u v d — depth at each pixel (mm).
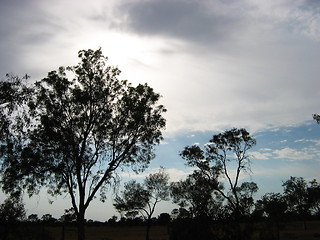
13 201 31250
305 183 66688
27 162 27719
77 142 30062
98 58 31922
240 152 47094
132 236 82562
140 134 32188
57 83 29844
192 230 21391
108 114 31031
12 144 24828
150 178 63906
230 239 21156
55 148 29391
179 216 22547
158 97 32938
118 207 61844
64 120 30219
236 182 44625
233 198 32906
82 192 29672
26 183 29328
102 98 31281
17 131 24266
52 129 28938
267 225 24859
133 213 64000
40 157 28297
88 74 31469
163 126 32875
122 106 32000
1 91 20859
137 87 32625
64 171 29422
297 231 67250
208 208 22062
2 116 21500
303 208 67000
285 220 46812
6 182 28281
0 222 30734
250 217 22828
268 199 42281
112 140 31312
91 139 30969
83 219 29297
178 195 51375
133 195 62250
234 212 22047
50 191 30344
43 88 29719
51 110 29453
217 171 47125
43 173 28828
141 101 32312
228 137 47219
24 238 34062
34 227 35688
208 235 21188
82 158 29922
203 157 48562
